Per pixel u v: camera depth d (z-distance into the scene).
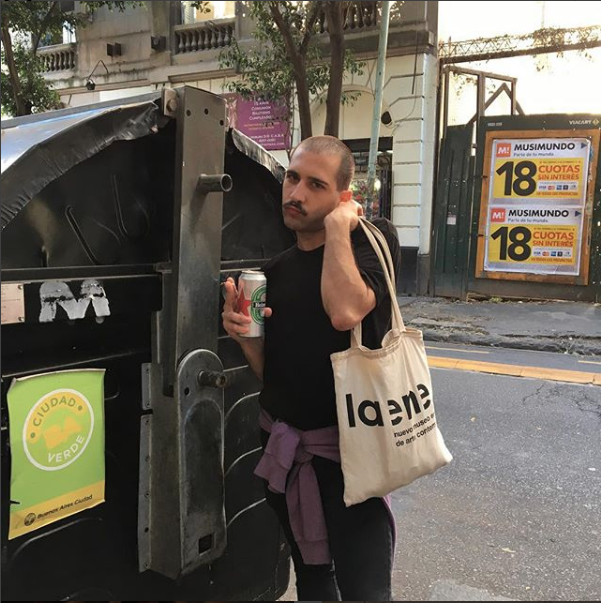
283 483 1.73
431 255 10.47
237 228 2.11
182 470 1.76
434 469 1.69
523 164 9.51
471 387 5.65
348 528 1.69
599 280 9.29
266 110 12.05
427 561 2.87
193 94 1.72
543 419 4.80
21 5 9.91
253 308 1.78
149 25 13.52
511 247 9.74
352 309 1.58
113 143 1.67
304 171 1.71
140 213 1.77
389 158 10.92
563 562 2.87
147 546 1.83
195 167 1.74
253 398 2.15
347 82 10.89
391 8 10.34
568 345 7.23
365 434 1.60
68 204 1.58
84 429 1.62
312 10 8.66
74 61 14.77
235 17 12.35
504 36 9.90
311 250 1.78
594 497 3.52
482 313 8.94
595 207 9.19
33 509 1.52
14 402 1.46
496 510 3.37
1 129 1.79
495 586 2.67
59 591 1.61
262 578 2.26
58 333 1.56
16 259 1.48
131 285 1.67
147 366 1.78
